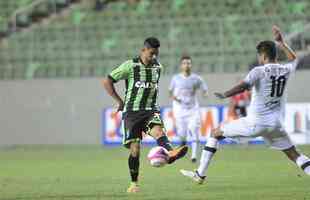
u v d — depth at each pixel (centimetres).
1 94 9469
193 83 6322
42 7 10994
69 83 9306
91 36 10500
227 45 10006
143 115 3684
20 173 5278
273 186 4062
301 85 8838
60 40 10494
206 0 10769
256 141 8612
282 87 3553
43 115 9375
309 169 3622
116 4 10944
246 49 9906
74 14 10838
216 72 9369
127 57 10125
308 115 8325
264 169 5322
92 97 9244
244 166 5625
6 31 10775
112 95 3719
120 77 3684
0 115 9475
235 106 8506
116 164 6088
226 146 8506
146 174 4991
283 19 10200
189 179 4575
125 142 3734
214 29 10269
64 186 4250
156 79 3706
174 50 10062
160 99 9081
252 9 10512
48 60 10294
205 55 9962
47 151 8175
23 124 9425
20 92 9425
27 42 10538
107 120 8950
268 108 3569
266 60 3566
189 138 6338
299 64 9150
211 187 4038
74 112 9300
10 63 10350
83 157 7050
